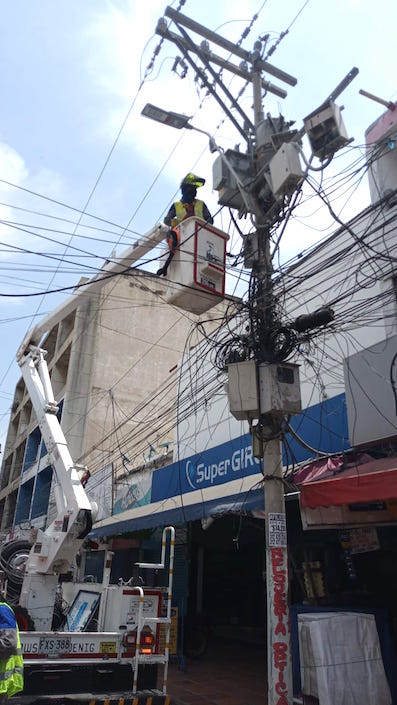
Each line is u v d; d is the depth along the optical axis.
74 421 22.44
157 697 6.59
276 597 5.83
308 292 10.91
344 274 10.14
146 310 25.50
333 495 6.18
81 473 8.73
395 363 7.94
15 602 8.50
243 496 8.59
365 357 8.49
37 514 26.66
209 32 7.61
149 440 21.80
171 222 7.70
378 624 6.97
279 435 6.48
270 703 5.53
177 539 14.98
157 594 7.34
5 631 4.66
